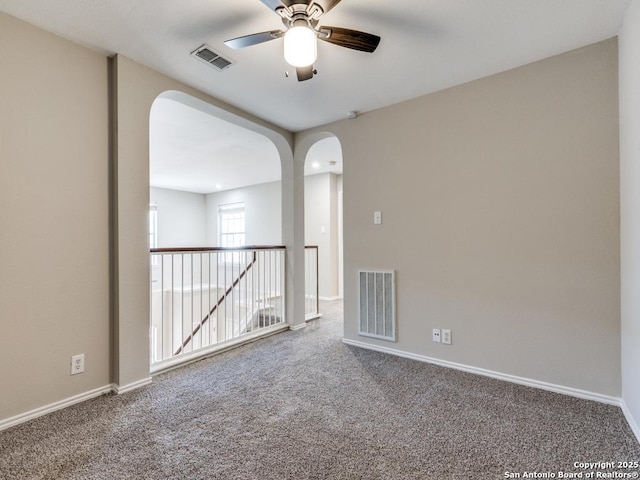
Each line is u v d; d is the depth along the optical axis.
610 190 1.96
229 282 7.13
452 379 2.34
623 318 1.88
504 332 2.32
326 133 3.38
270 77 2.41
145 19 1.80
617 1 1.66
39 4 1.67
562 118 2.12
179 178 6.40
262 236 7.04
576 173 2.07
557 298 2.13
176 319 4.70
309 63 1.58
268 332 3.47
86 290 2.03
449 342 2.56
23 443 1.59
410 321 2.77
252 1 1.67
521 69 2.26
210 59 2.18
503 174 2.33
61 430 1.70
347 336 3.19
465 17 1.78
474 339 2.45
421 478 1.36
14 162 1.75
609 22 1.83
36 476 1.37
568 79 2.10
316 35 1.64
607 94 1.98
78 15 1.76
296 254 3.72
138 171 2.23
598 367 2.00
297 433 1.68
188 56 2.16
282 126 3.42
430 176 2.65
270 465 1.44
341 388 2.21
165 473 1.39
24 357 1.78
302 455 1.51
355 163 3.11
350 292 3.16
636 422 1.66
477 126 2.44
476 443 1.59
